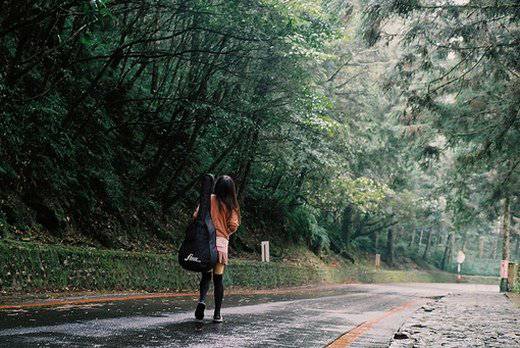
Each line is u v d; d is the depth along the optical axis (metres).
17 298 8.46
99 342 4.93
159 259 14.20
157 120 18.16
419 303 16.11
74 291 10.74
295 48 14.27
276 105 16.39
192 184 18.34
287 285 23.70
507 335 7.17
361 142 27.59
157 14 13.76
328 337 6.60
